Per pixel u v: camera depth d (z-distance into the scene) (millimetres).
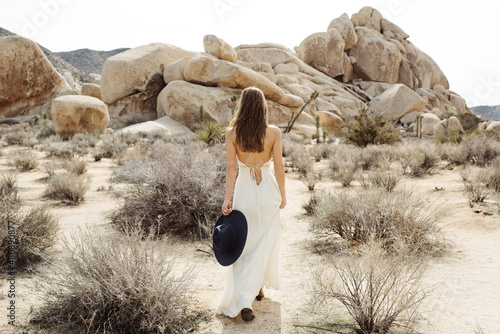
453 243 4195
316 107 49781
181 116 34812
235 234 2725
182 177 5312
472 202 6273
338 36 65188
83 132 25906
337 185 8922
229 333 2467
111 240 2877
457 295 2895
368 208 4359
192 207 5078
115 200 7129
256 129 2695
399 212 4254
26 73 41812
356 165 11914
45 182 9164
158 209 5051
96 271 2588
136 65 38719
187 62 38719
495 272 3334
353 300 2518
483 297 2846
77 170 10695
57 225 4449
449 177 9773
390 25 76438
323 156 17078
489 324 2438
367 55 68250
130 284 2445
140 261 2660
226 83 37188
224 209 2785
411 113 51969
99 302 2461
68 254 2805
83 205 6691
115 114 39281
